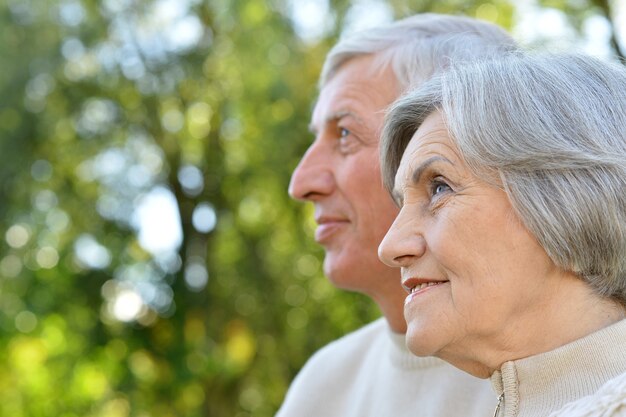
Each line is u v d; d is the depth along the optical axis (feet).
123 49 41.55
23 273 41.55
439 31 9.10
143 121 43.24
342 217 9.01
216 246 44.01
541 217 5.83
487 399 8.09
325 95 9.29
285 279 42.47
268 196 42.37
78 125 42.45
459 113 6.12
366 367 9.78
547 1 29.09
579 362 6.01
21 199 41.45
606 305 6.09
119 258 42.14
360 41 9.20
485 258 5.98
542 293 6.03
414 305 6.23
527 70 6.22
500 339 6.12
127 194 42.70
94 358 42.96
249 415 43.11
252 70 39.42
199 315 43.24
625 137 5.99
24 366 43.57
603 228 5.82
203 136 44.06
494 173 5.99
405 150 6.60
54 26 40.22
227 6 39.55
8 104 39.73
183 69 41.27
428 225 6.22
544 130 5.92
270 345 42.68
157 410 43.45
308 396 10.07
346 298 39.68
